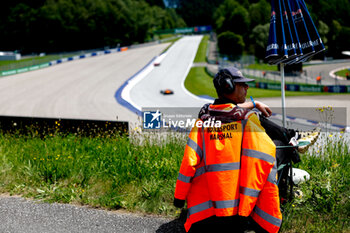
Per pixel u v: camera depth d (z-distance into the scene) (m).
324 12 97.62
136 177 4.40
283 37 3.30
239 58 73.62
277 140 2.73
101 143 6.23
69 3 124.31
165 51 96.06
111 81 45.94
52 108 25.91
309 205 3.36
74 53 110.56
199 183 2.31
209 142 2.25
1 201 4.00
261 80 48.19
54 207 3.78
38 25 120.31
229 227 2.21
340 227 2.99
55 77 54.19
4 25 121.00
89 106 25.47
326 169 4.04
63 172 4.70
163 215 3.50
